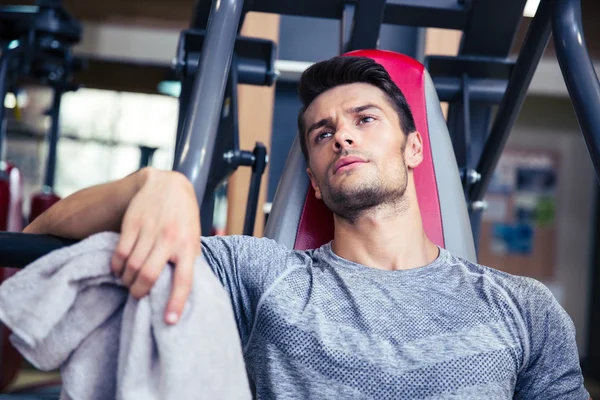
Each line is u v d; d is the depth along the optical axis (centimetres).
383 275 118
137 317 73
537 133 679
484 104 167
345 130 124
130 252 73
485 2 151
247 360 112
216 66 97
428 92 146
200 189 88
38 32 292
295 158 143
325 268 121
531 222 679
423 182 141
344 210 123
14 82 297
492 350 106
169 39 580
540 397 110
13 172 309
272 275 115
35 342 72
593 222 677
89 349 76
